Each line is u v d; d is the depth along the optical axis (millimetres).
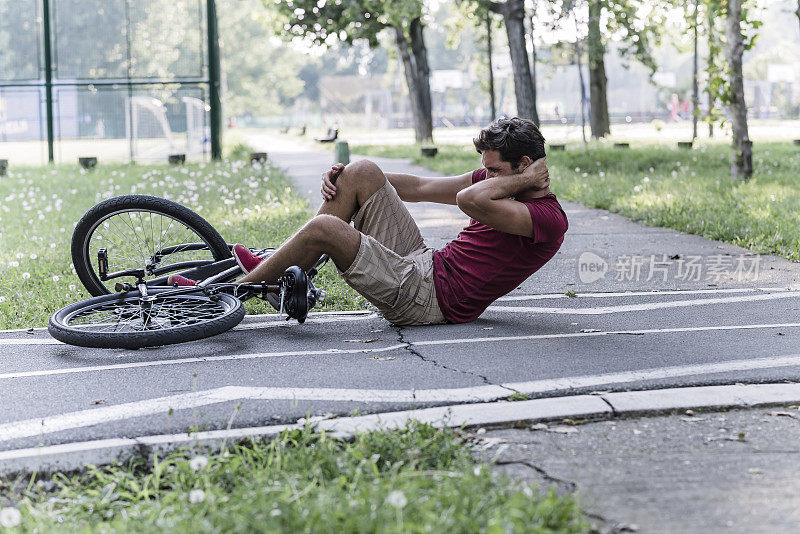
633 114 122375
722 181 21938
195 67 40219
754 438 5508
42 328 9047
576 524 4145
